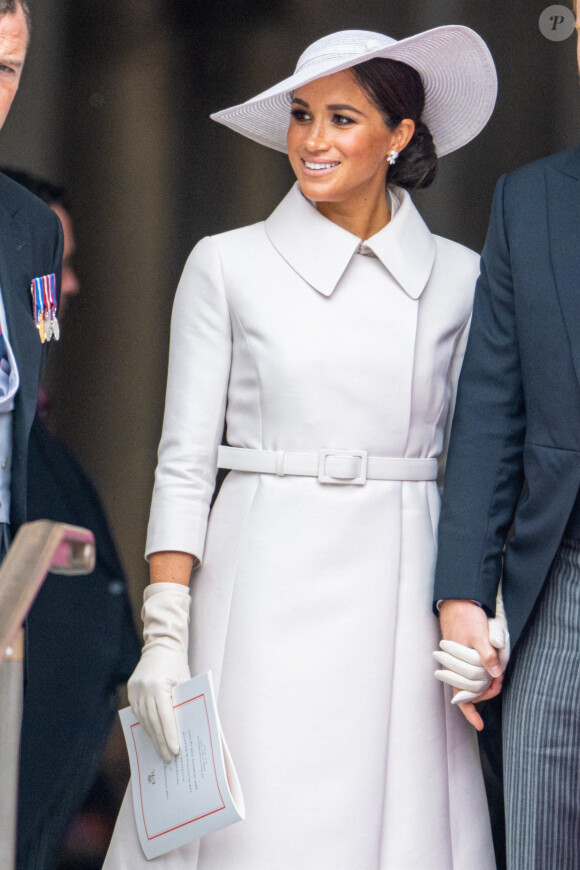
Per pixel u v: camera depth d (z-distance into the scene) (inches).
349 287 428.1
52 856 557.3
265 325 422.9
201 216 609.0
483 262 429.1
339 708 410.6
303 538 416.2
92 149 601.9
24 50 441.1
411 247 435.5
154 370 608.4
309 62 425.7
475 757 434.0
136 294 606.9
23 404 414.9
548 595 403.2
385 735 414.3
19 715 335.0
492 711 434.6
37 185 598.5
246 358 426.6
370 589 416.5
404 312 428.5
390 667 417.4
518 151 612.1
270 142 478.3
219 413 431.8
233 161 608.1
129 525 602.5
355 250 429.7
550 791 398.0
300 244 430.0
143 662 412.2
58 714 570.3
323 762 408.2
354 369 420.5
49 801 561.6
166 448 430.6
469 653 403.2
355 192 432.5
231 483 432.8
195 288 435.5
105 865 421.4
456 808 425.4
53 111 598.2
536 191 413.7
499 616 411.8
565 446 397.4
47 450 596.4
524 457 411.8
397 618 420.5
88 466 602.5
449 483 419.5
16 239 441.7
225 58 602.9
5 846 324.5
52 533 250.8
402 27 603.2
